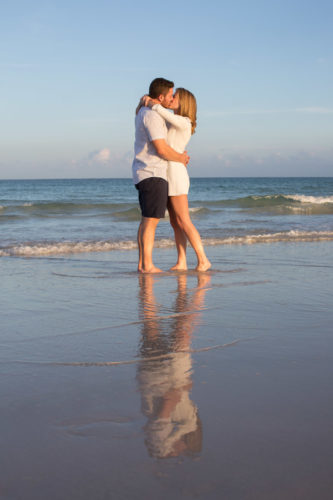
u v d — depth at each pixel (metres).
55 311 2.33
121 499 0.83
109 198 28.86
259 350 1.68
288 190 39.06
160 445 1.00
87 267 3.92
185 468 0.92
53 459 0.95
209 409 1.18
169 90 3.60
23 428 1.08
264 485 0.87
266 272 3.63
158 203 3.58
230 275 3.49
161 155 3.52
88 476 0.89
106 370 1.47
